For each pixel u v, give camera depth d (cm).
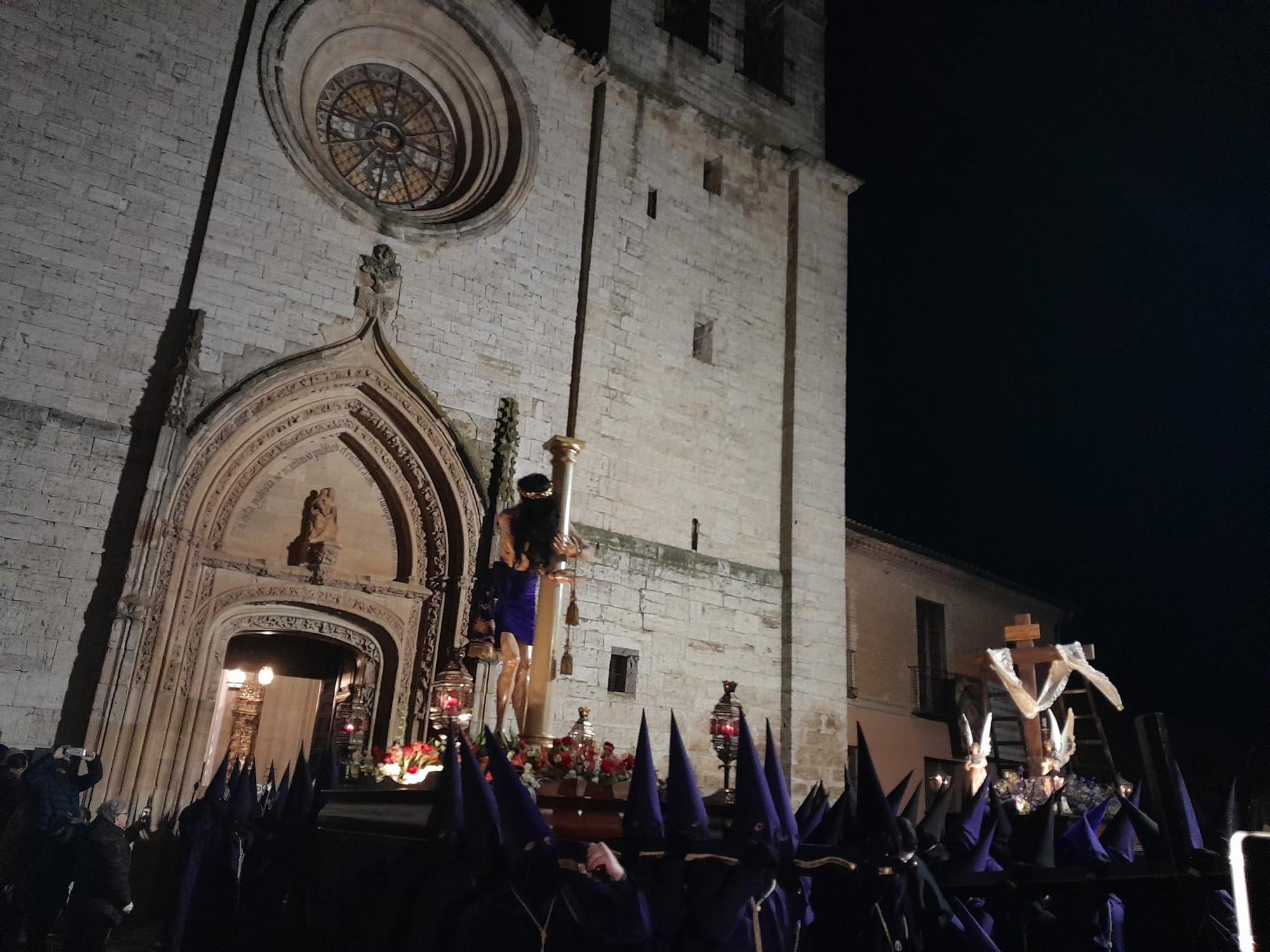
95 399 1449
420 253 1802
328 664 1841
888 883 593
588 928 515
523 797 536
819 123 2567
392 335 1720
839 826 690
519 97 1995
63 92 1520
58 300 1452
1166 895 640
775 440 2208
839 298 2384
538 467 1834
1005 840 786
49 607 1351
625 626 1848
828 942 622
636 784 566
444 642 1653
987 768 1742
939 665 2575
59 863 913
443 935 577
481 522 1709
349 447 1702
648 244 2108
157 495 1424
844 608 2155
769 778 562
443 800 586
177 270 1560
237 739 2264
